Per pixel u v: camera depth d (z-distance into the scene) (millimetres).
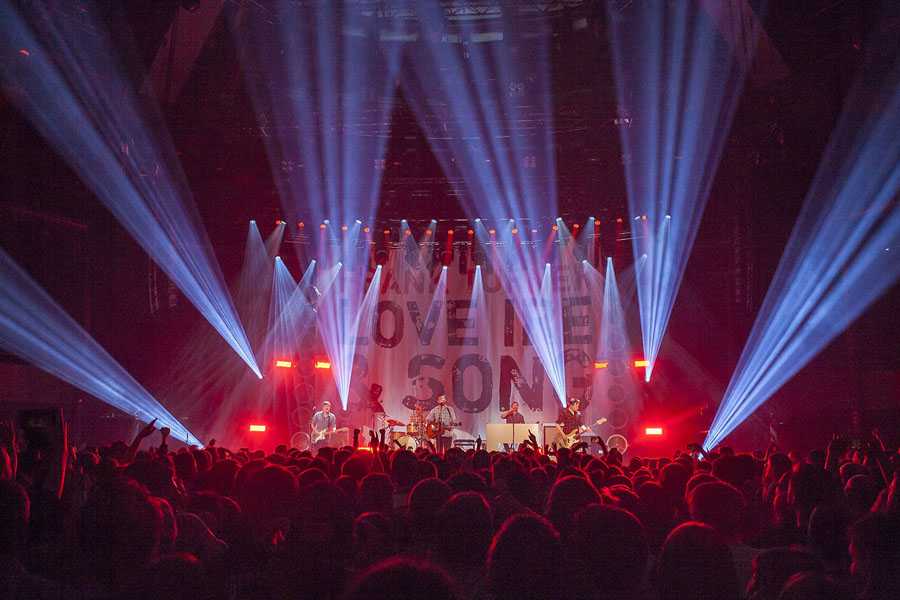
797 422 20125
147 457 6648
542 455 12102
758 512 5148
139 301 20875
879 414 18750
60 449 5293
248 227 22188
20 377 17609
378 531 4094
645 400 22281
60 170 18531
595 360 23453
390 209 22531
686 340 22188
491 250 23797
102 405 19578
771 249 20703
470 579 3389
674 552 2689
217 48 19672
